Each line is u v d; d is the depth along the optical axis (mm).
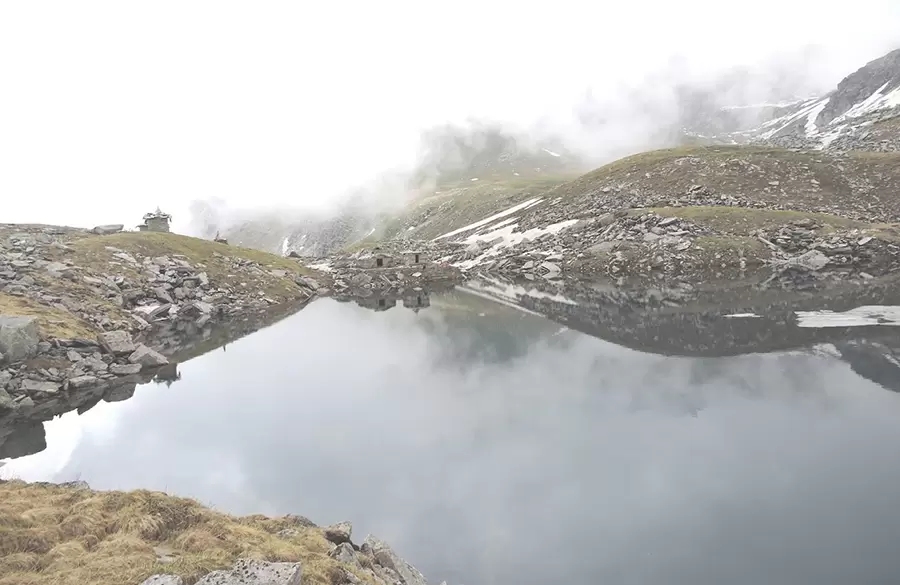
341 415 43781
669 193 157375
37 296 64625
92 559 15219
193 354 66875
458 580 21938
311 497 29172
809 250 109750
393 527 26094
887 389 42344
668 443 35031
